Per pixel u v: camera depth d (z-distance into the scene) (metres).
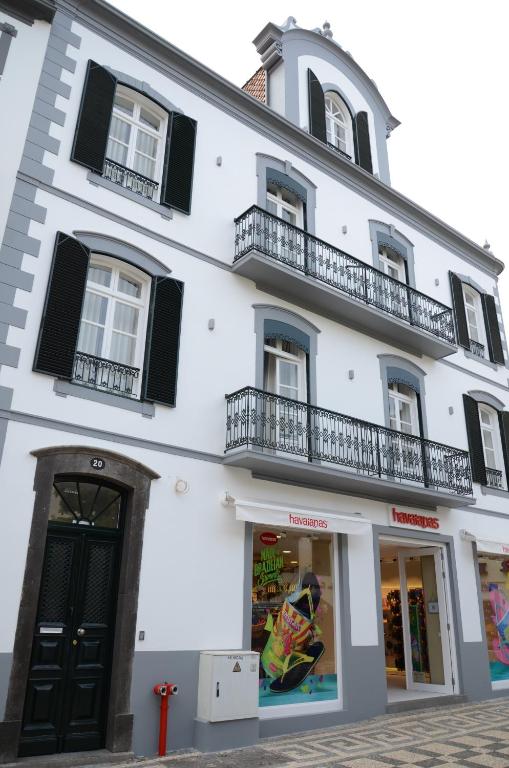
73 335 8.12
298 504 10.16
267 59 14.05
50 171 8.65
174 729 7.71
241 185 11.22
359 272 12.63
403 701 10.81
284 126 12.32
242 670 8.16
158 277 9.34
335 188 13.27
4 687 6.60
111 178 9.48
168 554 8.30
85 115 9.20
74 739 7.16
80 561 7.79
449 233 16.06
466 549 13.20
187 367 9.35
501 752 7.85
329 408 11.27
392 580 13.91
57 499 7.80
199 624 8.34
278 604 9.57
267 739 8.40
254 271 10.44
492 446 15.66
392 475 11.26
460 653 12.13
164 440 8.73
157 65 10.62
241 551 9.09
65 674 7.30
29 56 8.96
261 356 10.42
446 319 14.09
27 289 7.94
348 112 14.89
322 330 11.70
